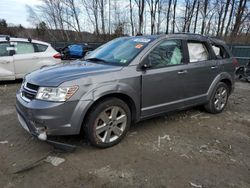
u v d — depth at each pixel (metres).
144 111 4.09
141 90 3.96
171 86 4.37
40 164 3.31
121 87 3.69
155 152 3.70
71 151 3.55
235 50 13.71
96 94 3.44
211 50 5.25
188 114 5.45
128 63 3.92
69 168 3.24
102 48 4.88
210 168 3.35
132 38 4.70
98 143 3.64
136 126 4.65
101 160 3.44
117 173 3.16
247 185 3.03
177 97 4.54
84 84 3.39
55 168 3.23
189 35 4.89
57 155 3.54
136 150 3.74
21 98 3.63
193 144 4.02
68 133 3.36
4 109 5.57
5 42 8.08
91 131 3.54
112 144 3.79
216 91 5.39
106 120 3.67
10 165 3.28
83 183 2.96
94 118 3.52
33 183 2.94
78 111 3.34
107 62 4.18
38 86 3.38
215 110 5.50
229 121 5.16
